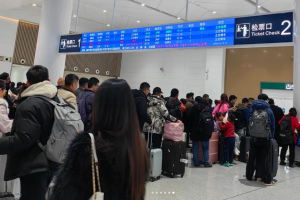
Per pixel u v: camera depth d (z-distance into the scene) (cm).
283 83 1041
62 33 657
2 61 1088
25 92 198
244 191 382
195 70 1274
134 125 105
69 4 675
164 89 1354
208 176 457
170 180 416
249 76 1123
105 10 993
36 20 1166
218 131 590
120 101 101
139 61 1455
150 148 415
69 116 195
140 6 923
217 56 1183
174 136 436
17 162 181
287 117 573
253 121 426
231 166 552
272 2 793
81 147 95
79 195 91
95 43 596
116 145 97
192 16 991
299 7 520
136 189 98
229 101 697
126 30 556
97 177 92
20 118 178
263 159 429
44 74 210
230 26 437
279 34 389
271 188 405
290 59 1034
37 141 187
